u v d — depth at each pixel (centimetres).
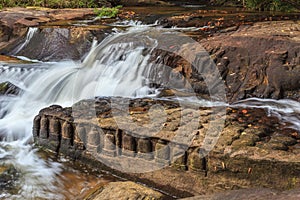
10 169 457
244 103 543
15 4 1409
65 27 935
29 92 708
